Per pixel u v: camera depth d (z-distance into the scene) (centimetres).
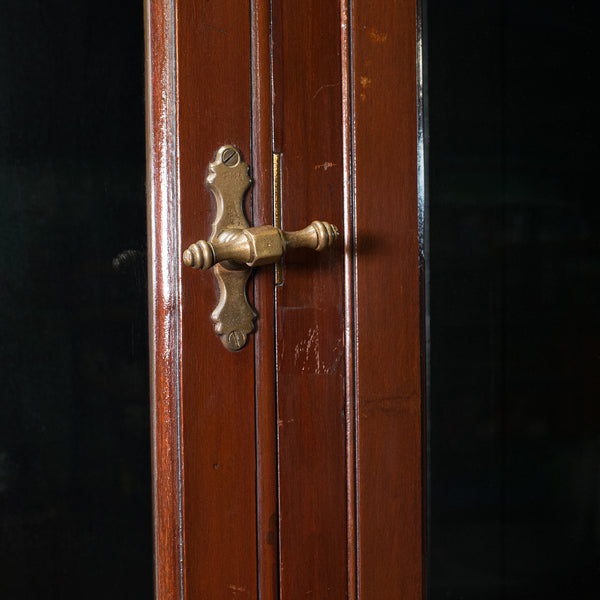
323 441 65
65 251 67
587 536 94
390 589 68
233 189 61
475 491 89
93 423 67
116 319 68
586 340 93
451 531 88
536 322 90
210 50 61
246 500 62
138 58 68
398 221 67
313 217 64
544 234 90
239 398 62
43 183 66
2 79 65
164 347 61
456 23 85
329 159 65
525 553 91
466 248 87
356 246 66
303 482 64
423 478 69
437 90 85
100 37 67
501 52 87
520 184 89
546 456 92
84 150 67
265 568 63
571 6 90
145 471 69
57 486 67
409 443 68
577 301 92
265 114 62
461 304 87
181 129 60
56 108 66
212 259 58
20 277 66
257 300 62
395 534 68
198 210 60
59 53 66
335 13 65
